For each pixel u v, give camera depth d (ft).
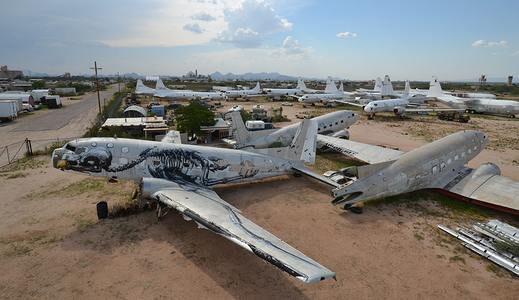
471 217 66.64
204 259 49.24
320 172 97.35
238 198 73.87
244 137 105.81
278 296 41.16
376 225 62.18
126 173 65.26
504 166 108.37
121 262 48.11
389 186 69.67
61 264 47.42
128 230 58.03
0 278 43.98
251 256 50.19
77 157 62.80
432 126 193.26
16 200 71.41
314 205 70.90
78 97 388.78
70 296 40.60
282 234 57.82
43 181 84.43
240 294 41.34
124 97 374.84
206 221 45.85
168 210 65.21
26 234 56.18
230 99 383.04
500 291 43.60
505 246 51.90
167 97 322.14
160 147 67.62
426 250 53.47
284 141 108.58
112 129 143.23
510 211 63.77
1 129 172.76
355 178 83.05
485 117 238.48
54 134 159.12
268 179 87.35
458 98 284.20
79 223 60.49
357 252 52.29
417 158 74.74
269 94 374.63
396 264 49.14
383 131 175.01
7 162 104.22
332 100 312.71
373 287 43.55
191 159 68.23
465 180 75.15
